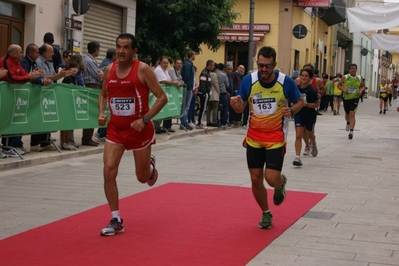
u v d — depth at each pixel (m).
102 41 19.22
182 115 17.16
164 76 15.75
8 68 10.05
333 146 15.05
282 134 6.48
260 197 6.62
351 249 5.94
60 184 9.04
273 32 32.72
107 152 6.38
